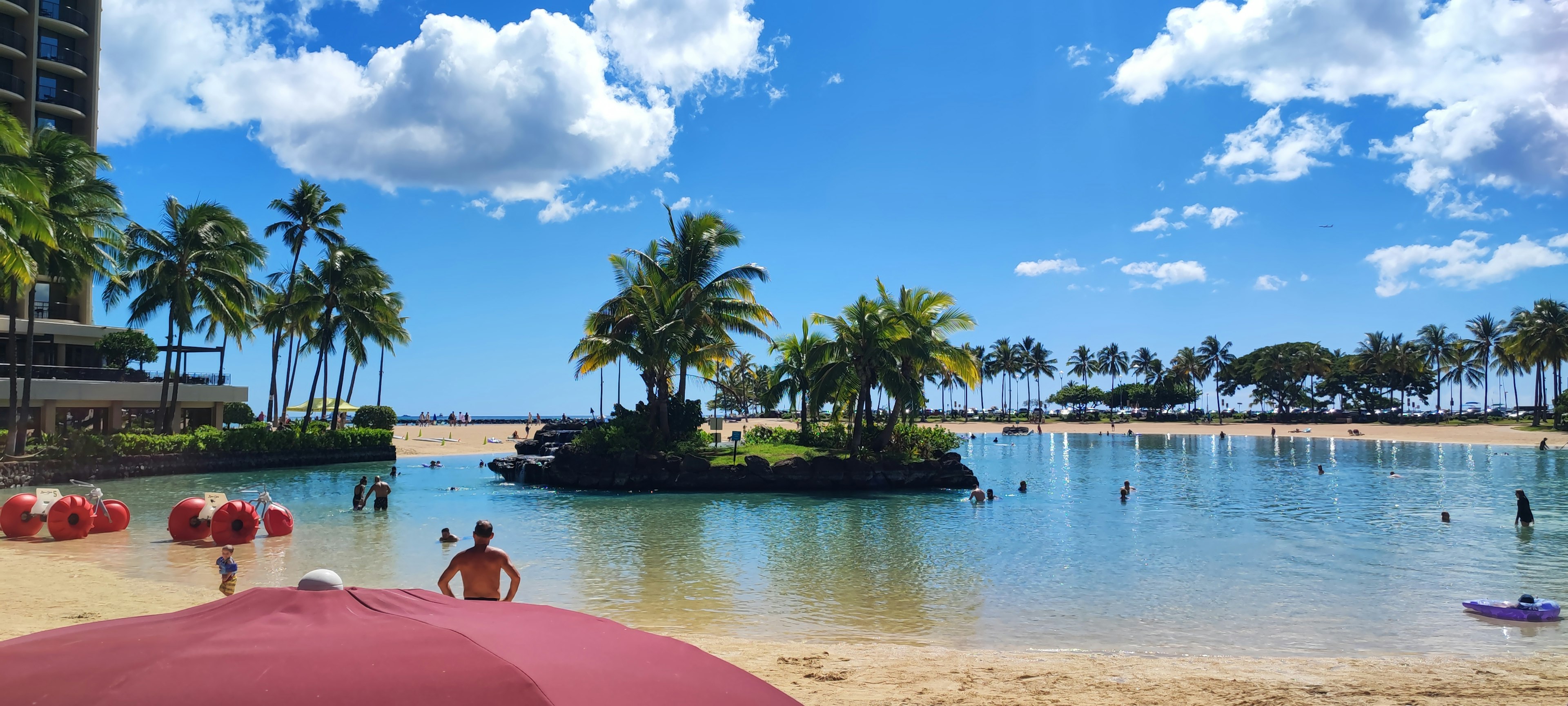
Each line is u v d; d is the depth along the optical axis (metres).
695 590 16.11
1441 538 23.66
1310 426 129.88
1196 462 61.72
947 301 44.38
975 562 19.44
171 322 44.09
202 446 43.47
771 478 38.09
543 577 17.39
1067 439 107.56
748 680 3.13
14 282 34.19
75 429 38.84
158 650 2.64
